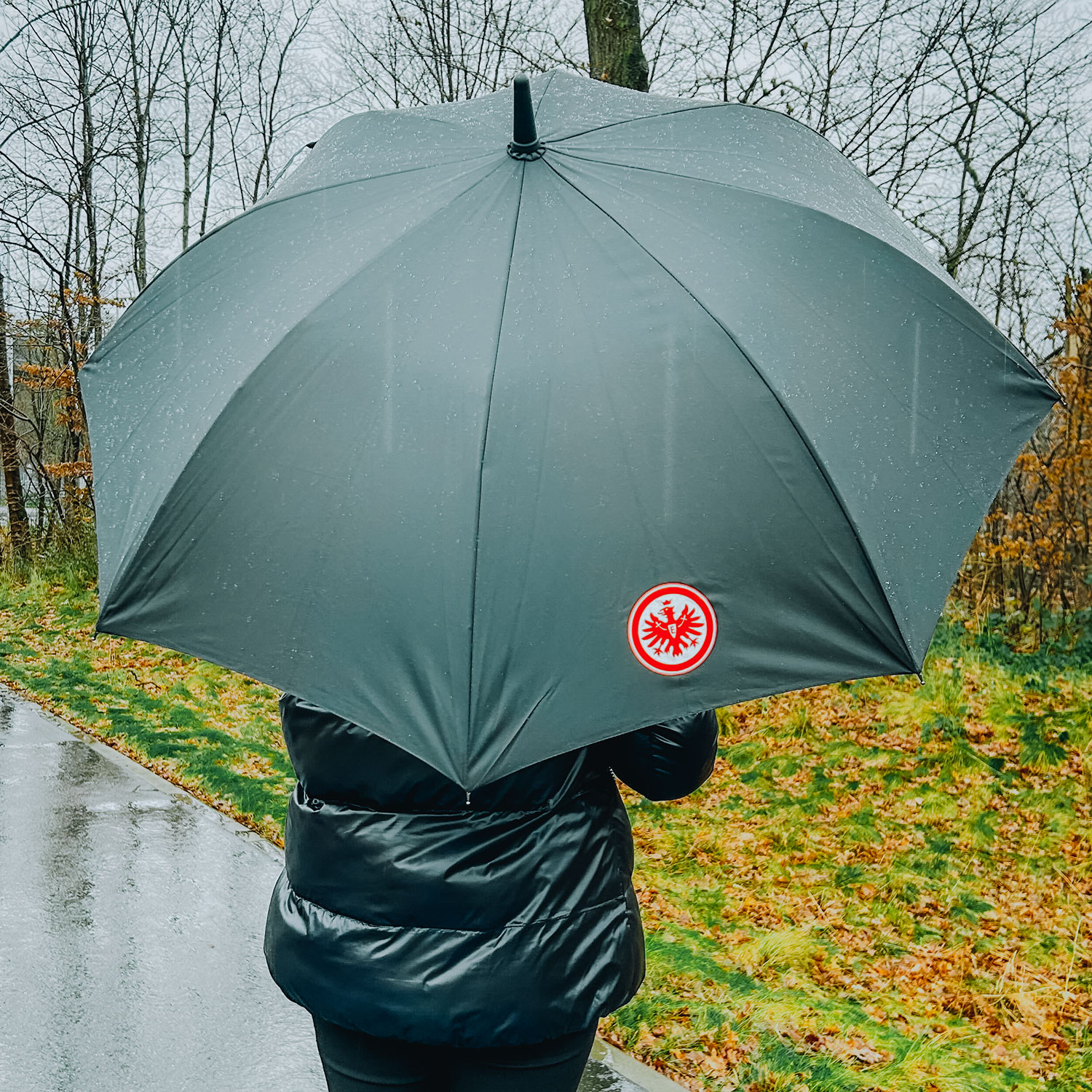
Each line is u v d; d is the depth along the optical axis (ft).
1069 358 33.81
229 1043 12.57
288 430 5.77
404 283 6.01
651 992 14.44
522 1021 6.21
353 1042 6.58
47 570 55.06
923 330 6.25
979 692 31.55
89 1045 12.44
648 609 5.43
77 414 60.70
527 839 6.33
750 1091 12.14
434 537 5.47
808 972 18.74
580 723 5.32
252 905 16.57
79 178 62.28
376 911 6.30
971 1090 13.43
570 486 5.52
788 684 5.51
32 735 26.89
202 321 6.46
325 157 7.47
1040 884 23.13
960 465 6.03
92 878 17.52
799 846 25.61
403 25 45.91
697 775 6.78
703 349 5.82
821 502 5.67
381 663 5.39
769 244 6.25
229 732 29.63
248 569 5.66
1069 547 33.96
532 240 6.13
